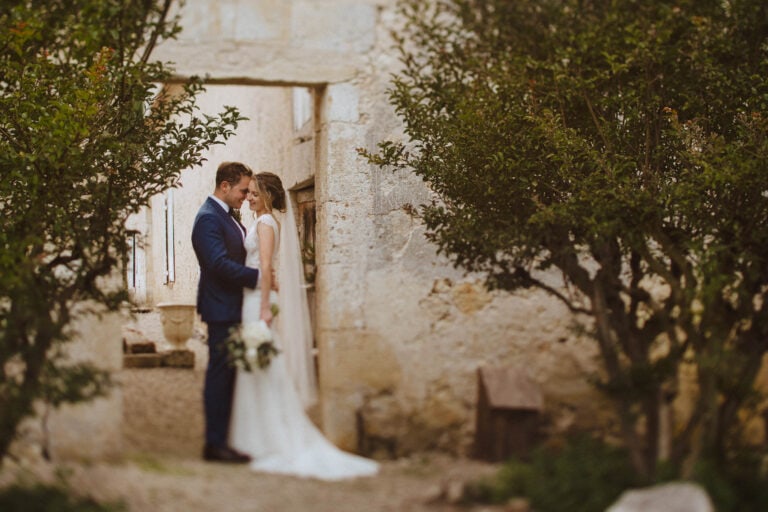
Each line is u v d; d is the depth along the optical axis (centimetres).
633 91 705
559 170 673
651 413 571
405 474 603
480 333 694
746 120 679
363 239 724
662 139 728
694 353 603
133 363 841
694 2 757
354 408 660
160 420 693
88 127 691
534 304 704
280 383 626
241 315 646
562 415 661
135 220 1340
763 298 641
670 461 561
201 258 657
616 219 639
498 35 811
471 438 655
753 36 747
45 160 667
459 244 670
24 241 613
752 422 644
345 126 743
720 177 633
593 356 674
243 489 561
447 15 827
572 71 751
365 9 758
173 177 703
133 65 683
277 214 696
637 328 630
